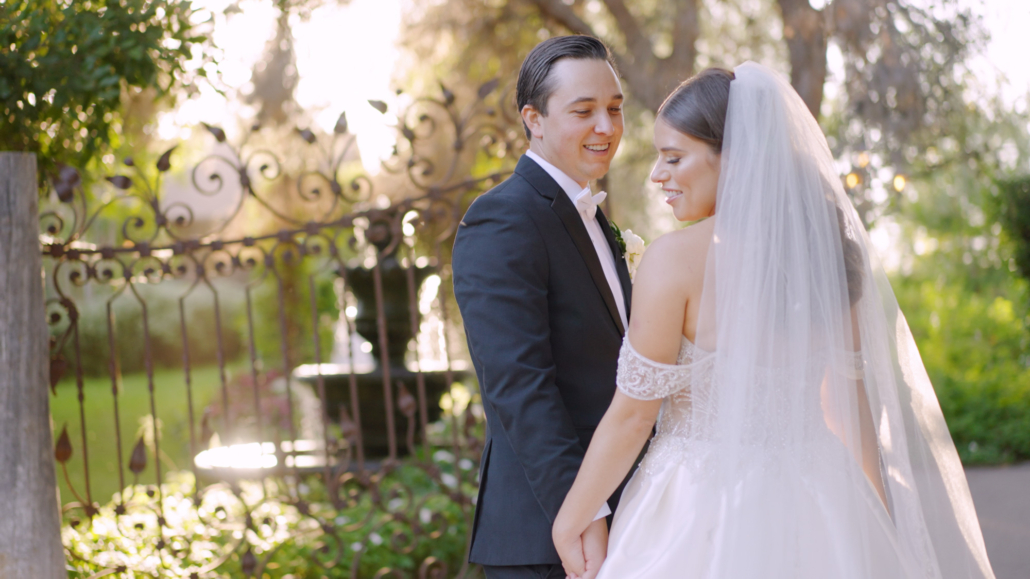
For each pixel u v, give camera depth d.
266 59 6.39
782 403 1.65
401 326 5.18
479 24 7.31
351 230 3.58
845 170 5.99
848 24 5.95
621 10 7.22
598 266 1.95
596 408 1.93
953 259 8.98
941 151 6.68
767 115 1.68
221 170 13.54
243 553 3.76
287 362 3.55
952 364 7.97
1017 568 3.88
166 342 14.93
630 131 8.05
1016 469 6.01
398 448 5.32
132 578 3.36
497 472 1.98
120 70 3.20
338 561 3.62
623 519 1.78
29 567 2.77
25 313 2.84
